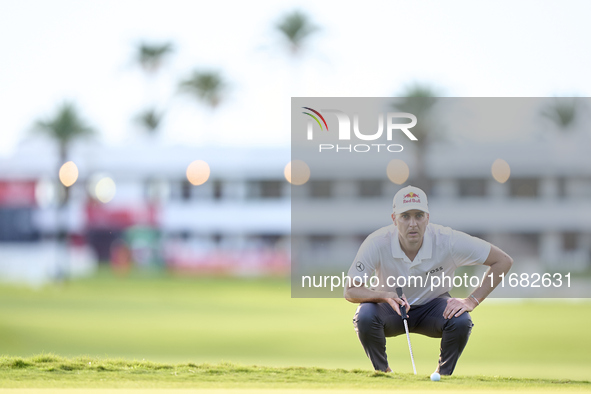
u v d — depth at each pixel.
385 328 22.75
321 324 75.38
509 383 17.78
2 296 114.56
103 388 15.62
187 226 162.00
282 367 19.92
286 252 160.62
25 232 161.38
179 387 15.91
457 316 21.88
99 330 68.75
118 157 161.62
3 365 18.73
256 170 158.50
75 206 162.12
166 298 112.81
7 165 163.12
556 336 65.00
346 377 18.20
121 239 161.50
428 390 15.94
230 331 68.69
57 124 198.88
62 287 137.38
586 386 17.53
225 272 159.88
